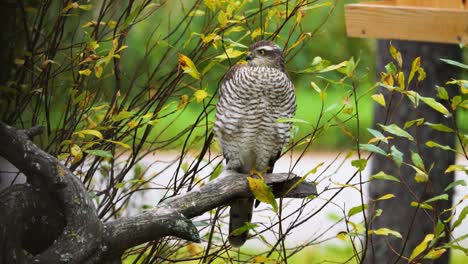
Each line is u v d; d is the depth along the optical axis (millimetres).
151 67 20156
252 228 8086
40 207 7129
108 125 9203
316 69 8938
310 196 8398
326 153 24281
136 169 9953
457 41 10016
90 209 7047
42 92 9266
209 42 9211
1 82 9352
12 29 9398
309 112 26656
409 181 12812
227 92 9930
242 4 9086
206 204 8062
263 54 9852
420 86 12719
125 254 9633
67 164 9680
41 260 6805
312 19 28047
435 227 7641
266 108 9898
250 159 10273
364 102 27594
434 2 11164
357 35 10719
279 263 8406
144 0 9180
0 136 7172
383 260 13102
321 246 16688
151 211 7367
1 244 6742
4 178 10578
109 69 13141
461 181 7723
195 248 9547
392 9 10383
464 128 25062
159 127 23359
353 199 19766
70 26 11625
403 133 7469
